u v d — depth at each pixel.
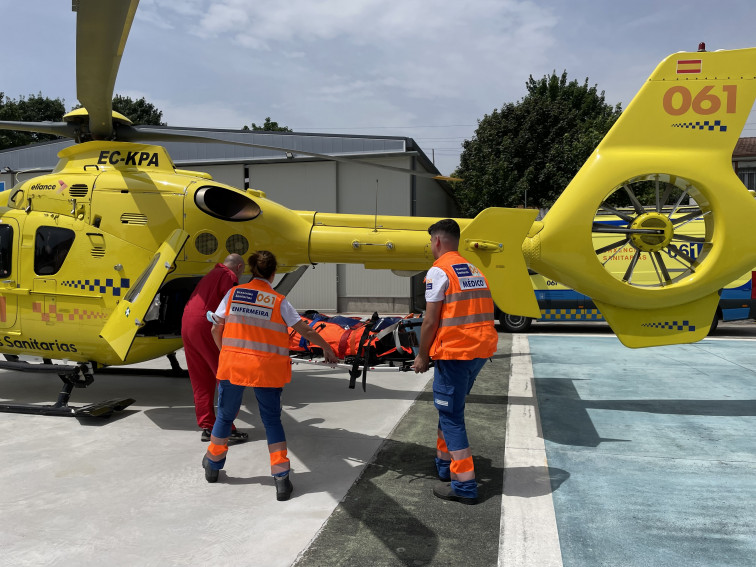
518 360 8.23
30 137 33.47
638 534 2.90
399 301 16.11
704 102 4.74
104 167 5.49
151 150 5.51
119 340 4.67
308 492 3.44
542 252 5.07
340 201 16.16
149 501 3.31
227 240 5.35
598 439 4.51
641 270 11.42
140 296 4.75
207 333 4.29
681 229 11.27
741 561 2.63
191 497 3.37
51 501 3.31
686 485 3.56
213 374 4.43
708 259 4.82
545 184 24.39
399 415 5.21
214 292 4.39
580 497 3.37
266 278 3.51
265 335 3.34
